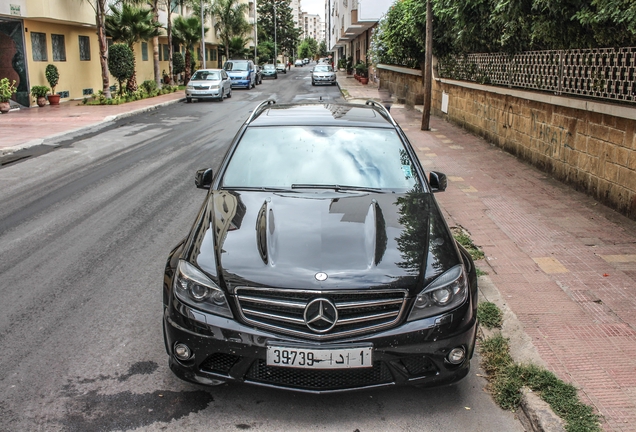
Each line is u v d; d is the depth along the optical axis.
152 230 6.95
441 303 3.30
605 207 7.50
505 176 9.43
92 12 25.38
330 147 4.73
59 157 12.02
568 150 8.64
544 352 3.97
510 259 5.71
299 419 3.35
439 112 18.09
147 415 3.36
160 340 4.25
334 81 38.91
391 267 3.32
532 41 9.25
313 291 3.15
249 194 4.25
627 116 6.89
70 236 6.72
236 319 3.23
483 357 3.99
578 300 4.77
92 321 4.55
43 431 3.20
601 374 3.70
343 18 42.91
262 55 77.50
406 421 3.34
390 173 4.55
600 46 7.87
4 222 7.32
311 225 3.70
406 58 22.98
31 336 4.30
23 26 21.92
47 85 23.77
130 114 20.33
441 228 3.90
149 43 35.81
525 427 3.31
